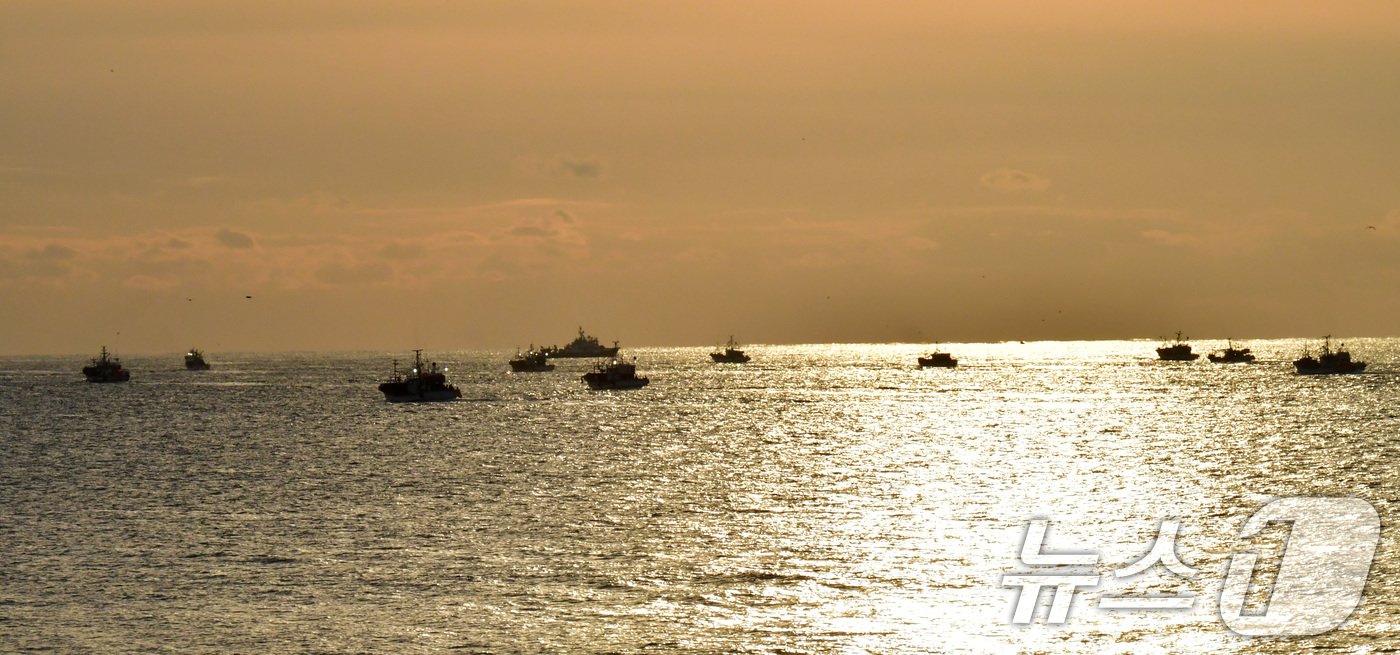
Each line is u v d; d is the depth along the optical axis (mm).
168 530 125188
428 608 95375
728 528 125500
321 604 96375
